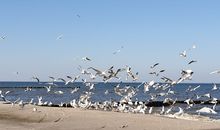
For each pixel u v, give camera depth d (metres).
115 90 31.75
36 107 39.69
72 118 34.75
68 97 88.81
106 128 30.69
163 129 30.39
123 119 34.31
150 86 27.08
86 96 41.12
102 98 81.25
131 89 31.91
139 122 33.06
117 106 41.88
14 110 37.38
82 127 31.14
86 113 37.22
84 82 32.41
